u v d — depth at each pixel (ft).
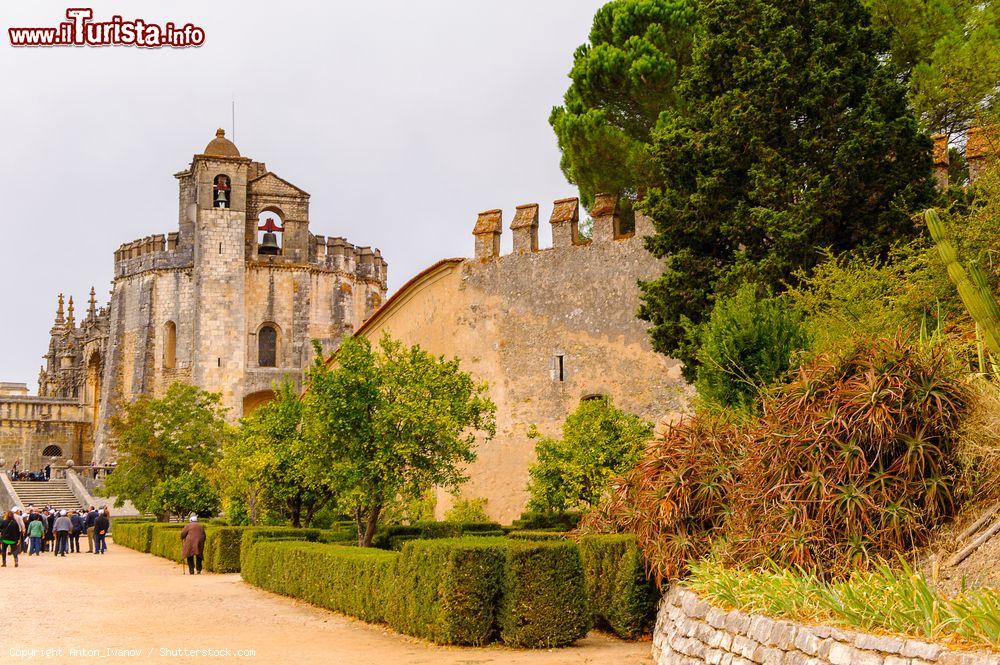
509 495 107.04
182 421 155.53
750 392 48.06
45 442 306.55
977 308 36.47
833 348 39.34
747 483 39.19
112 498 213.66
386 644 44.60
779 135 69.62
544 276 108.58
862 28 69.72
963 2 93.97
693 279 71.77
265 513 115.85
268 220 270.87
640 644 43.60
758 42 70.64
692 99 75.15
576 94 124.98
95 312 341.41
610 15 127.75
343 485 73.05
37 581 80.38
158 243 271.28
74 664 38.78
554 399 105.19
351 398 71.61
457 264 118.01
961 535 32.63
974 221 49.19
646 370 97.25
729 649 30.73
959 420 34.96
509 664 38.34
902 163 65.98
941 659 22.50
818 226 65.77
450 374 76.64
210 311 249.75
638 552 44.98
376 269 286.66
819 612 28.66
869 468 35.01
